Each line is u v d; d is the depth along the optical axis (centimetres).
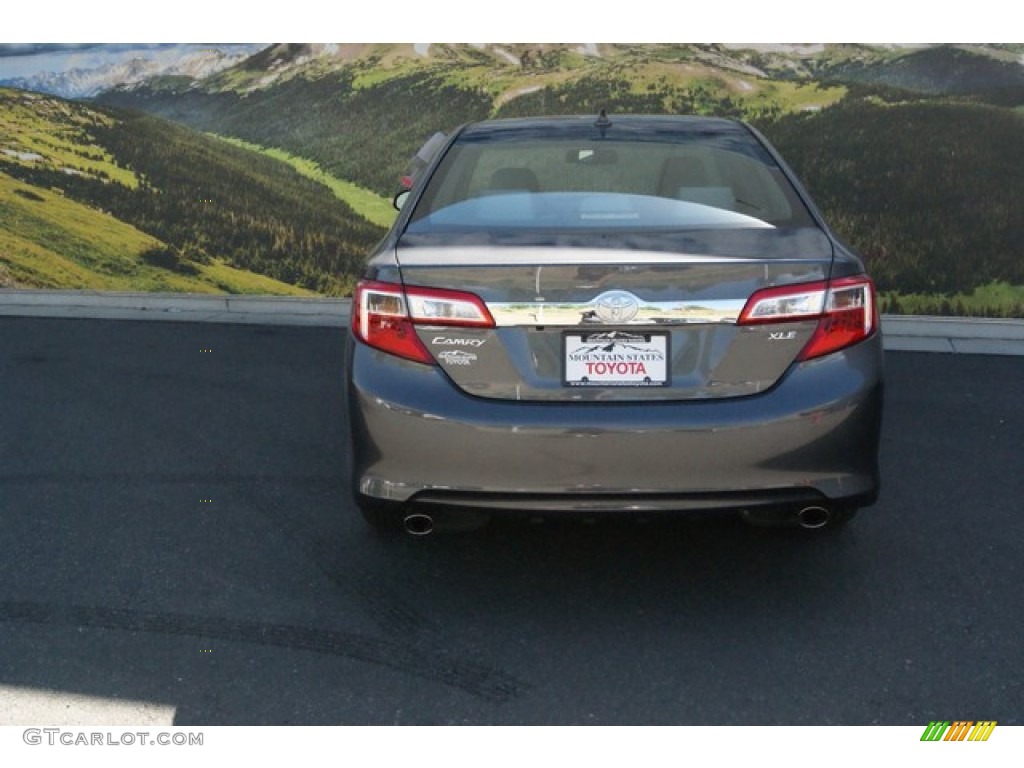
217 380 588
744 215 328
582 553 359
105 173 827
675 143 379
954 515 388
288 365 620
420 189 358
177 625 313
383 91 795
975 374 579
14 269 840
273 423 508
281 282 815
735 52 739
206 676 287
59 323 746
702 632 308
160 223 824
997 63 672
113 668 291
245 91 805
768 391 291
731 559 354
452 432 290
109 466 449
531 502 292
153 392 564
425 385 295
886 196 704
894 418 503
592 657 295
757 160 367
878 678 284
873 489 302
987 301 687
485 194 350
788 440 288
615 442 285
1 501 410
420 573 346
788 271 292
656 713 270
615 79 770
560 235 310
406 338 298
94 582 341
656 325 289
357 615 319
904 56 693
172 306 808
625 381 291
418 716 270
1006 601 324
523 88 785
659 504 291
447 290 294
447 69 789
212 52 808
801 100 726
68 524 387
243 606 325
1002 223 677
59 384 582
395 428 294
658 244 300
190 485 427
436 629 311
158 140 816
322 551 363
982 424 493
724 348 290
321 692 280
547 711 271
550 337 291
